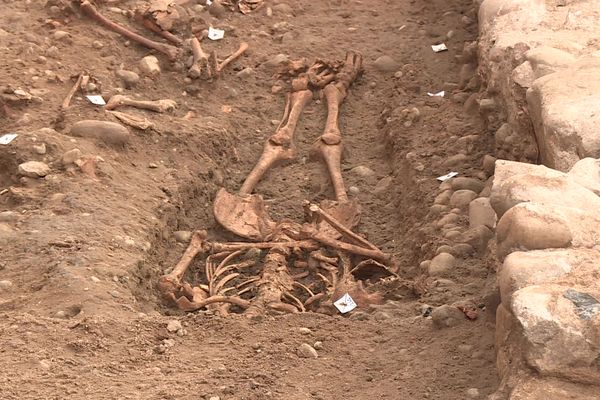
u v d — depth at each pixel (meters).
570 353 5.03
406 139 10.40
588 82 8.04
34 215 8.48
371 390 6.06
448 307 6.88
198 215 9.52
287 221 9.26
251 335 6.86
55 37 11.39
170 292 8.00
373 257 8.77
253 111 11.39
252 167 10.59
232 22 13.02
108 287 7.51
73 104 10.27
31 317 6.87
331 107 11.27
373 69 12.14
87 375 6.21
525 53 9.31
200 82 11.46
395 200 9.88
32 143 9.31
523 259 5.61
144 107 10.55
